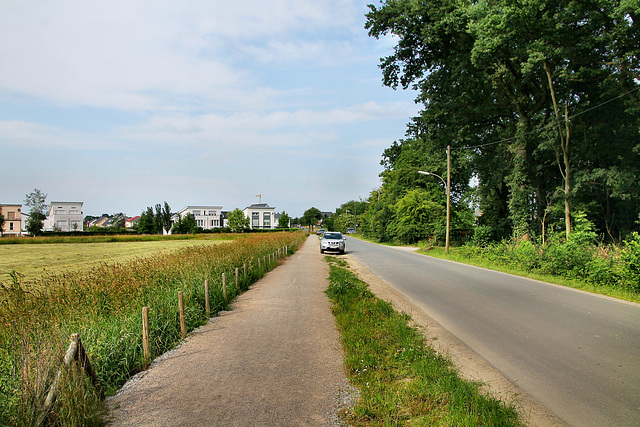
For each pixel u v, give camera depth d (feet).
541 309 28.53
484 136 101.19
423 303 31.32
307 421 11.93
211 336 21.44
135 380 15.19
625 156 74.49
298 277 48.19
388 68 88.53
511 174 85.25
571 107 77.61
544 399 13.65
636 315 26.30
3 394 11.60
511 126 92.84
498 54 70.13
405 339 19.93
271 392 14.03
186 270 34.83
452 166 108.47
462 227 125.70
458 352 18.89
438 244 116.78
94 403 12.18
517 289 38.34
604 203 86.17
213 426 11.55
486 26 65.16
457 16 72.28
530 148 84.02
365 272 55.01
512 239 72.43
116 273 30.19
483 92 85.66
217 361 17.37
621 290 35.12
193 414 12.32
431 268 60.44
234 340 20.63
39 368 11.69
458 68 77.00
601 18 62.69
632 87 68.08
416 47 84.23
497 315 26.81
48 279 29.84
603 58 69.72
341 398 13.61
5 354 13.92
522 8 59.88
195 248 54.85
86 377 12.69
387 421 11.71
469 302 31.65
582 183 71.36
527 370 16.46
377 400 13.23
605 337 21.08
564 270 46.47
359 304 28.55
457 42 79.77
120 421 11.89
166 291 27.91
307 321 24.97
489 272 54.34
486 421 11.55
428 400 13.23
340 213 474.90
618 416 12.38
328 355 18.26
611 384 14.88
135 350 17.01
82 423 11.18
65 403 11.24
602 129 75.05
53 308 21.80
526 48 67.05
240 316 26.40
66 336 15.71
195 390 14.19
